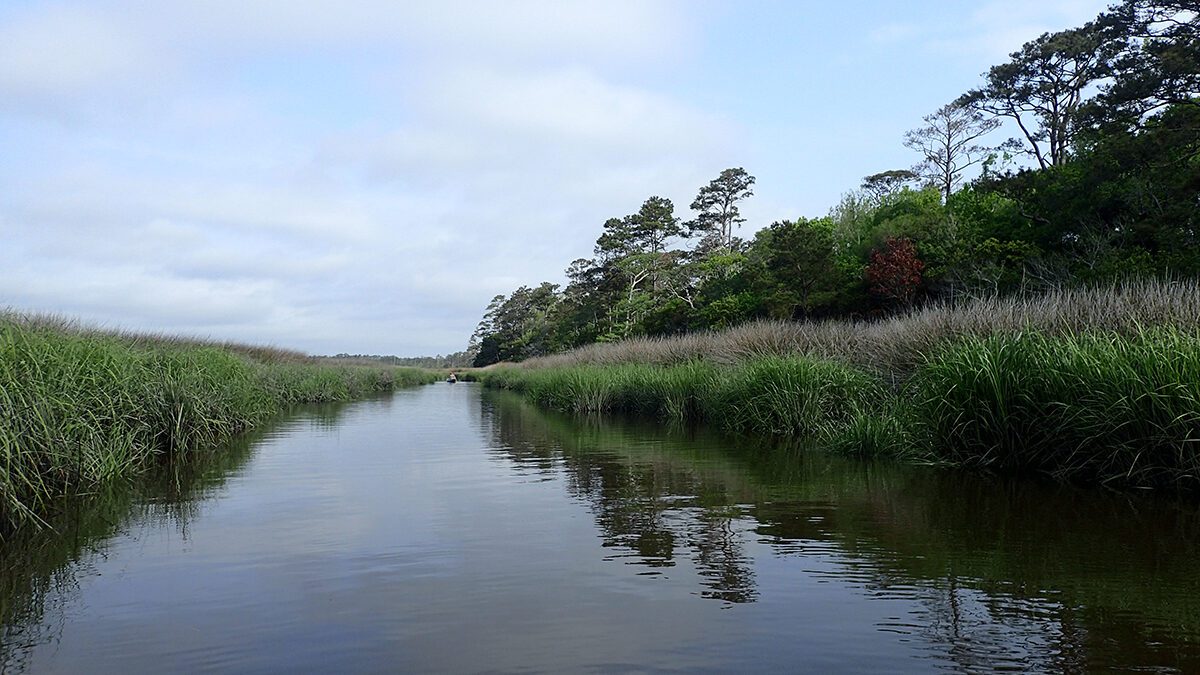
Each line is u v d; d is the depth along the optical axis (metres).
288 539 6.06
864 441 10.29
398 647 3.84
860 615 4.20
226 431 13.14
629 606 4.40
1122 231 22.69
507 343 88.19
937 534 5.93
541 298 81.94
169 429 10.82
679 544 5.79
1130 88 22.81
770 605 4.38
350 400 29.03
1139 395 7.08
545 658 3.68
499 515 6.91
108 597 4.66
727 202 56.75
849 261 31.23
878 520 6.46
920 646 3.76
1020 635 3.88
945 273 25.30
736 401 14.00
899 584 4.72
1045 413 8.06
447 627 4.11
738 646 3.79
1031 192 26.17
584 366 25.77
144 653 3.80
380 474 9.43
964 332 10.90
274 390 22.11
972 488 7.75
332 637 3.98
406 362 125.44
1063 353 8.17
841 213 39.00
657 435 13.88
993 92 34.84
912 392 10.91
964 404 8.78
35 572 5.20
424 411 21.94
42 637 4.02
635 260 52.84
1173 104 23.03
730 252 51.97
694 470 9.41
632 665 3.59
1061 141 32.62
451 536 6.12
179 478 9.17
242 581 4.96
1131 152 21.86
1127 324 9.05
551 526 6.44
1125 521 6.16
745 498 7.55
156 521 6.75
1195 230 20.42
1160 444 7.00
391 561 5.40
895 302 26.92
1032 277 22.75
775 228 32.59
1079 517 6.34
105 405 9.02
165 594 4.70
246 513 7.08
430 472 9.59
